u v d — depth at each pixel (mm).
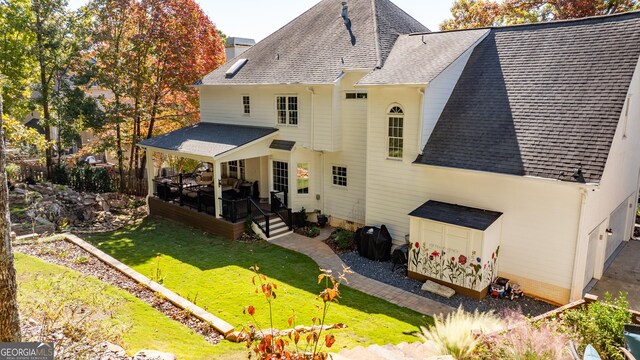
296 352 5719
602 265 13703
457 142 13945
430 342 7797
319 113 18078
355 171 18125
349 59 17891
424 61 15602
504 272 12992
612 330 7289
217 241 17531
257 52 23391
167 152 20172
